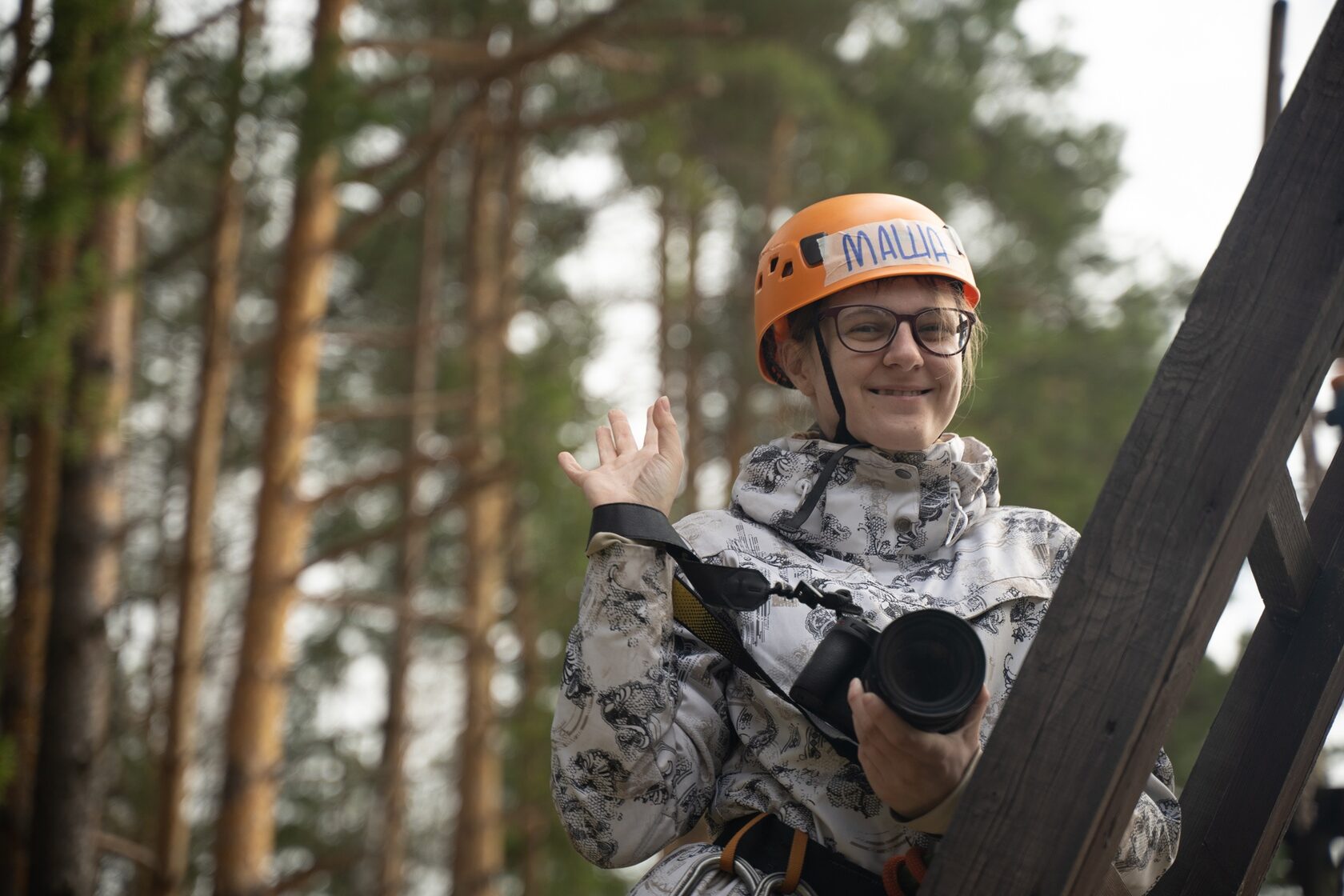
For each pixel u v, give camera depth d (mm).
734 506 1929
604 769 1750
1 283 5586
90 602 6238
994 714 1703
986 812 1391
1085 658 1408
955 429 13945
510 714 12914
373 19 13398
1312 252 1479
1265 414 1432
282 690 8305
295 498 8461
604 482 1791
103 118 5645
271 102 7285
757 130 15102
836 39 16359
